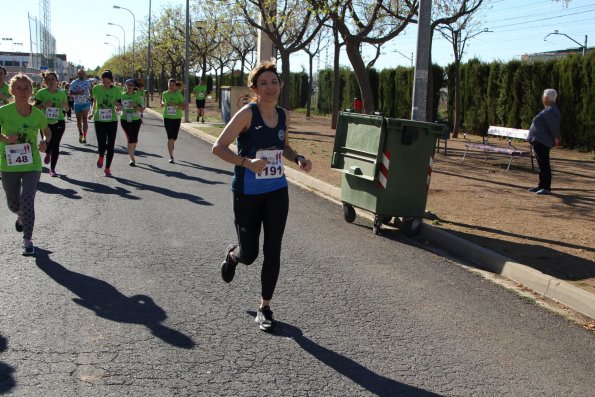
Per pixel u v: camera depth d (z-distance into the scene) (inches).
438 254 290.5
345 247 292.8
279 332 183.0
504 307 218.8
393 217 346.6
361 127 332.2
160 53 2554.1
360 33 655.8
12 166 247.9
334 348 173.9
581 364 173.2
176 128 569.0
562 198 437.4
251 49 1845.5
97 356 160.2
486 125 1064.8
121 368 154.1
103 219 322.0
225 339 175.6
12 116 248.1
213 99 2810.0
